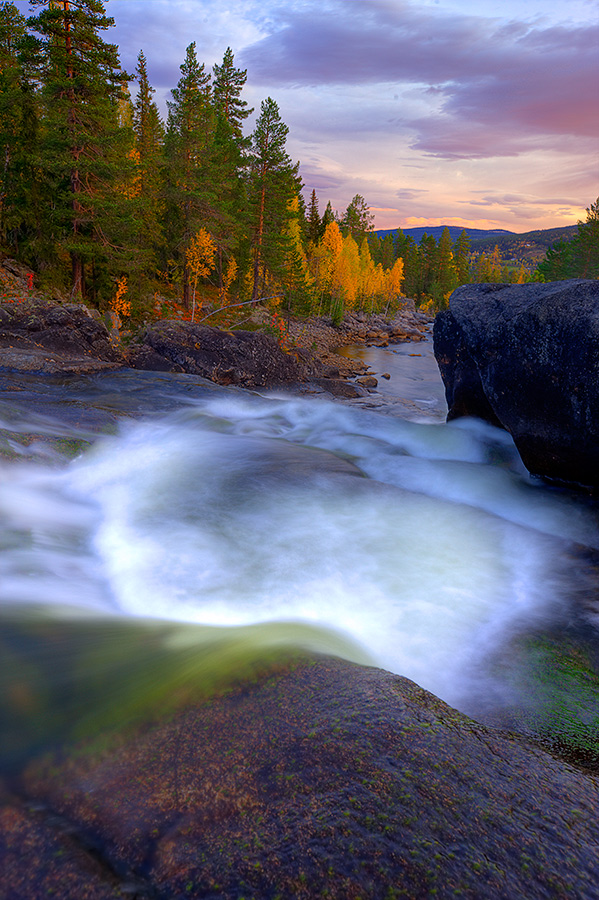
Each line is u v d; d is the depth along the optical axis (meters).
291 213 53.59
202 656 2.56
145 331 21.31
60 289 33.59
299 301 56.09
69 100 29.08
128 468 6.82
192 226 44.56
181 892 1.35
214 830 1.54
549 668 3.14
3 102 32.88
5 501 5.13
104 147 30.11
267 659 2.50
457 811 1.64
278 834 1.52
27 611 3.04
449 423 8.72
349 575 4.29
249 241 55.16
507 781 1.80
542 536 5.18
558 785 1.84
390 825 1.56
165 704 2.15
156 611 3.54
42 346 16.94
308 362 28.70
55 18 28.11
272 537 4.95
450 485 6.61
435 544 4.94
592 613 3.86
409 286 139.75
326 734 1.95
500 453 7.58
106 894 1.32
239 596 3.87
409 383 29.59
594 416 5.35
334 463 7.45
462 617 3.72
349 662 2.52
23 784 1.71
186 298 45.31
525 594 4.11
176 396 13.00
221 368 20.58
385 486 6.48
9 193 34.34
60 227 33.25
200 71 45.31
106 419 8.82
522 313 5.95
